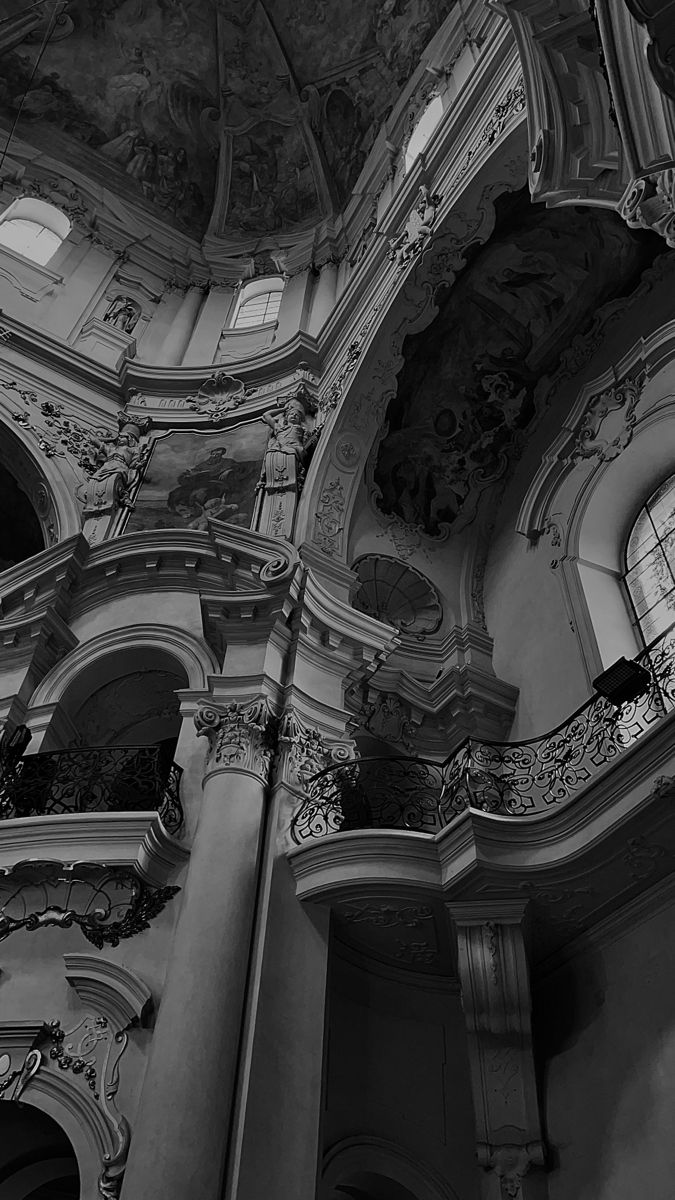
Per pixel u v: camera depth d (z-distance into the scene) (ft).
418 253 38.19
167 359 50.29
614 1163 22.25
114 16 55.72
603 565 34.65
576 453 36.94
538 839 24.54
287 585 32.68
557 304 38.81
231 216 58.13
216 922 24.36
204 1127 20.89
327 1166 23.62
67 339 48.85
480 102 38.70
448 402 40.91
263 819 27.58
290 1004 23.54
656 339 34.65
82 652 34.83
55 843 27.68
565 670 32.45
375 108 53.88
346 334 44.27
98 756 30.60
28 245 52.24
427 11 50.37
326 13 54.70
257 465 42.16
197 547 36.40
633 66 18.88
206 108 58.18
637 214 19.83
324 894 25.55
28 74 55.11
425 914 25.61
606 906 24.86
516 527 38.37
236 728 29.14
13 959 26.17
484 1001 24.06
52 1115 23.09
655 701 25.16
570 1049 24.95
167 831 27.89
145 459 43.73
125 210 56.54
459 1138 25.57
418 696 35.42
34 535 46.19
